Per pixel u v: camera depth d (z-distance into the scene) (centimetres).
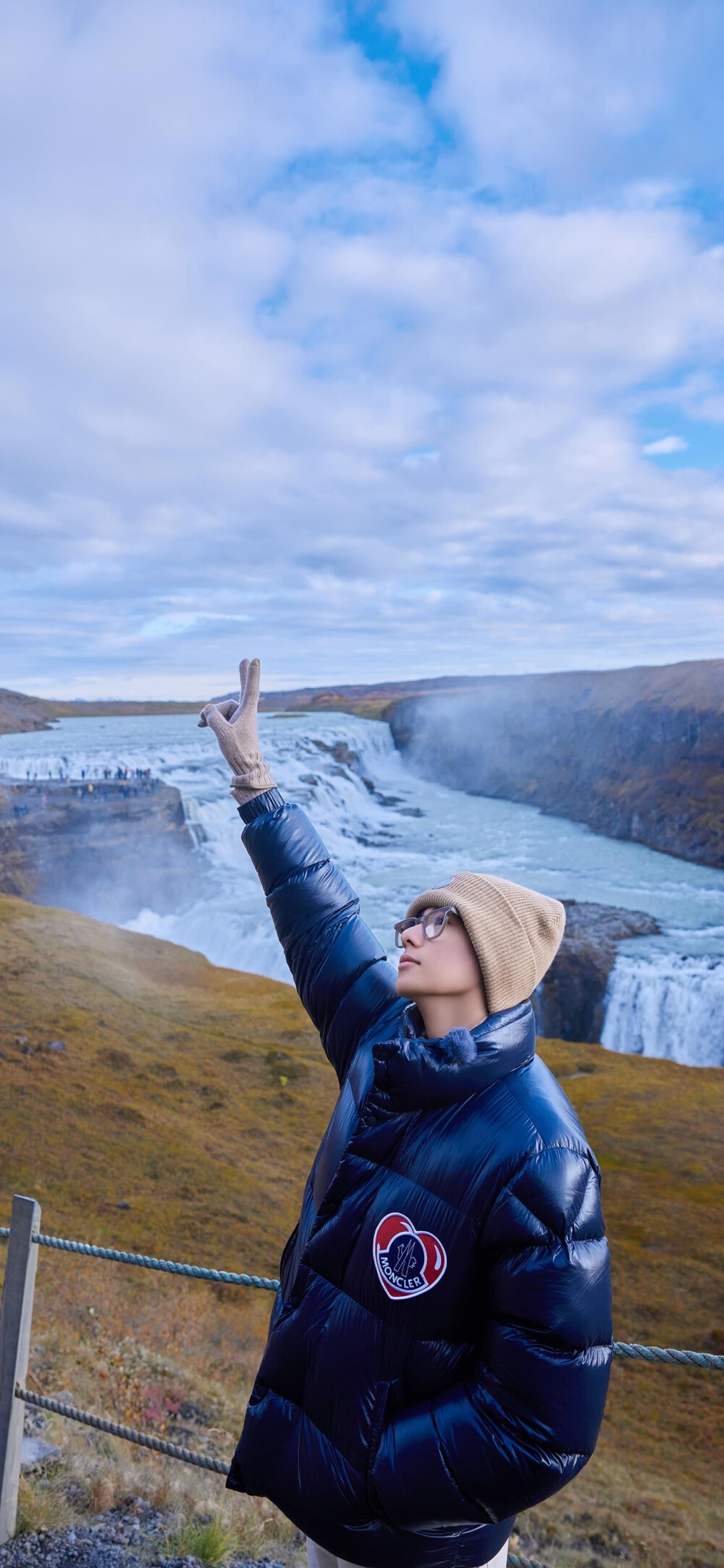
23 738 18012
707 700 13225
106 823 7550
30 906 5991
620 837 12019
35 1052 3653
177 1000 4750
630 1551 1016
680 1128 3728
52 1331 1090
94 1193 2589
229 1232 2461
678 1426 1717
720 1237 2752
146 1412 880
